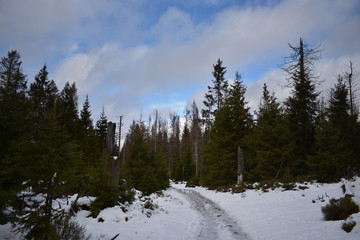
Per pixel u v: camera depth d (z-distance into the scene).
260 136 26.38
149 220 12.68
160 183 29.69
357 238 7.52
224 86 39.78
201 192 28.27
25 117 9.26
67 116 31.56
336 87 26.36
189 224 13.03
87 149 25.27
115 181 13.50
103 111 40.09
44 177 7.32
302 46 25.12
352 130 23.52
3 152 8.56
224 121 30.39
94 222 11.34
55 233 7.04
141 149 28.17
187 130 69.50
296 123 26.30
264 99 31.48
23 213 8.02
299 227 10.48
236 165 29.27
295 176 24.72
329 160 20.41
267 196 18.64
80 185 13.34
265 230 10.92
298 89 25.88
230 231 11.43
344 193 14.04
